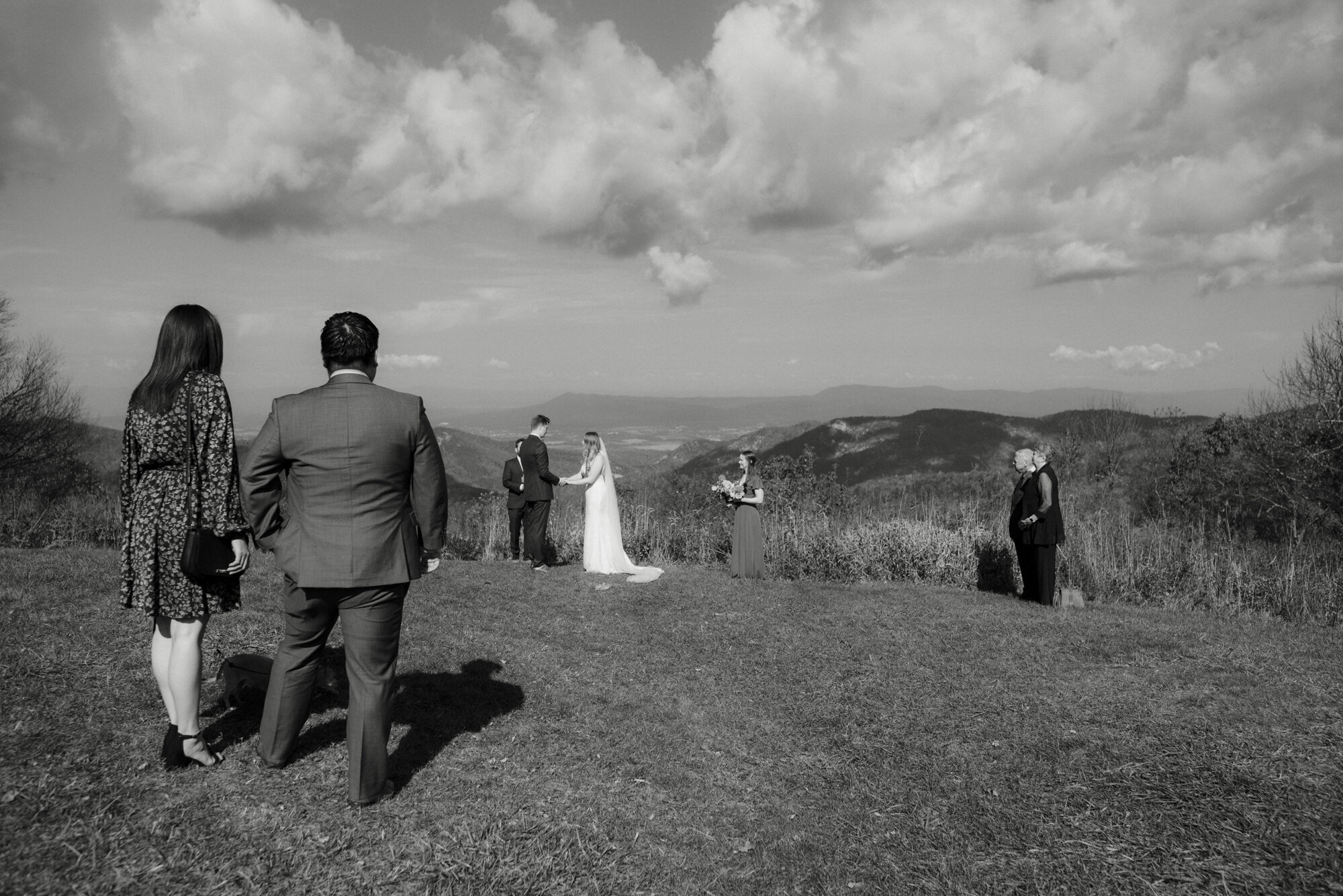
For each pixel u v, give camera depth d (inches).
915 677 245.9
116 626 223.8
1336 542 562.6
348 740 137.4
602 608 344.8
